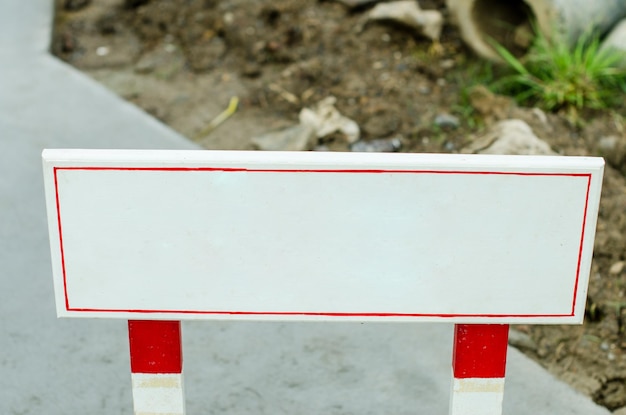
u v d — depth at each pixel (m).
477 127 5.27
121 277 2.52
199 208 2.45
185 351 3.77
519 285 2.51
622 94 5.50
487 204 2.44
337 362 3.72
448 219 2.45
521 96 5.47
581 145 5.04
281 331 3.89
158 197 2.45
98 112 5.46
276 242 2.48
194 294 2.54
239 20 6.36
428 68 5.83
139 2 6.63
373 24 6.20
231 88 5.84
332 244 2.47
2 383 3.58
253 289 2.53
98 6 6.66
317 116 5.38
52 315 3.97
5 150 5.09
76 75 5.84
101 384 3.59
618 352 3.95
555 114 5.31
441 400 3.53
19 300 4.05
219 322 3.94
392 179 2.42
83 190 2.44
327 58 5.96
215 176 2.42
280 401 3.52
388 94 5.62
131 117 5.41
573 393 3.58
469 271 2.49
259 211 2.45
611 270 4.32
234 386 3.59
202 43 6.25
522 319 2.55
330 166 2.40
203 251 2.49
